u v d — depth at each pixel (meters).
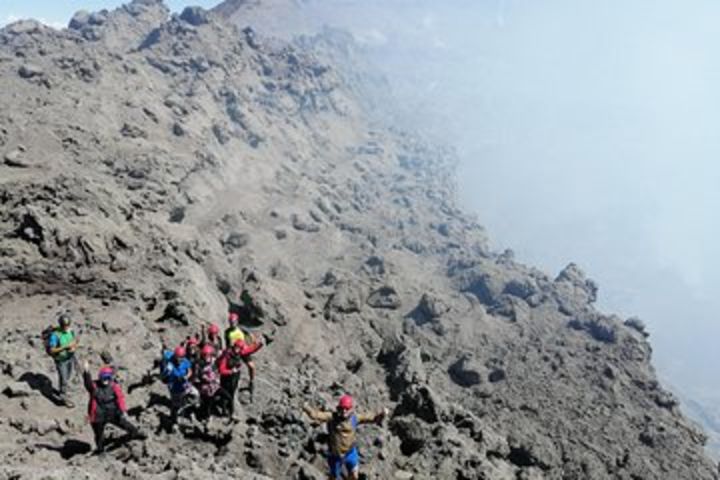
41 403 21.86
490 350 62.28
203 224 74.88
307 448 23.83
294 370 34.84
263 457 21.66
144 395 24.00
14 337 25.83
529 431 48.06
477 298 74.62
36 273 30.91
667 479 46.25
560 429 49.69
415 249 95.56
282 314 40.94
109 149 72.69
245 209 85.31
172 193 70.19
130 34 149.25
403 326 61.81
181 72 123.69
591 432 50.12
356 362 42.53
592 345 63.94
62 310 28.97
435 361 58.09
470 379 55.00
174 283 34.31
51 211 35.34
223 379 22.38
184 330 30.80
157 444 19.97
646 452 49.03
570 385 56.91
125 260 34.59
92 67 95.94
